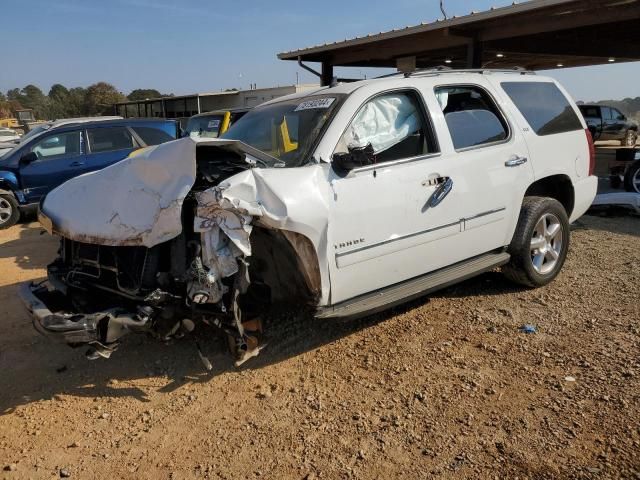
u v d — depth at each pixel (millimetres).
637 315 4430
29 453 3119
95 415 3473
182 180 3328
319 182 3602
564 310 4637
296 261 3545
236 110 12703
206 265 3250
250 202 3264
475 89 4805
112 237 3518
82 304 3721
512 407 3293
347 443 3053
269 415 3363
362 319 4648
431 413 3281
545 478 2689
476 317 4578
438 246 4281
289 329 4488
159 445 3139
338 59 17641
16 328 4844
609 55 17891
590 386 3451
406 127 4207
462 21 11875
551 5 10133
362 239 3787
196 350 4242
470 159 4438
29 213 10422
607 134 24656
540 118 5227
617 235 6965
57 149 10242
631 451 2826
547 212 5066
